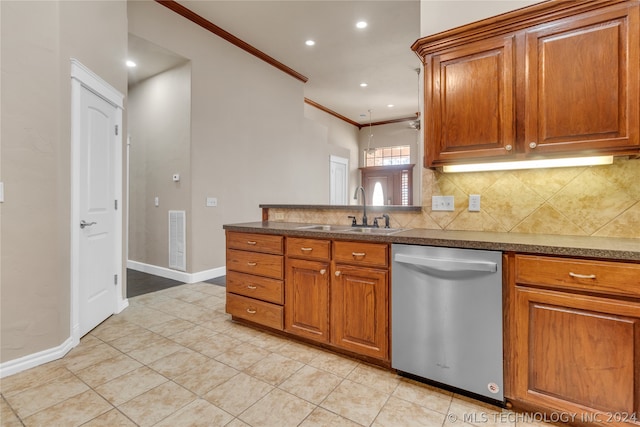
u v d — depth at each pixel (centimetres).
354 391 177
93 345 232
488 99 185
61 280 215
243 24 414
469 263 158
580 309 137
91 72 247
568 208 188
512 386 154
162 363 206
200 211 410
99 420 152
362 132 936
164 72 425
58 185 212
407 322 180
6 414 155
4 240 190
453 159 197
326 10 383
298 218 300
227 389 178
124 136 311
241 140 468
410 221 240
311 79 606
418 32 436
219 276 437
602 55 154
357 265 201
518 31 175
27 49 197
